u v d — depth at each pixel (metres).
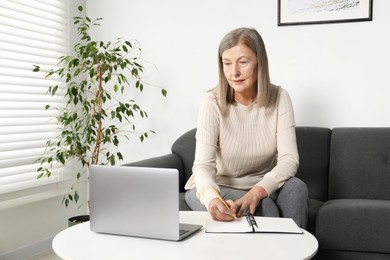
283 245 1.22
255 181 1.97
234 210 1.51
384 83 2.53
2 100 2.47
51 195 2.83
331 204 1.95
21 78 2.63
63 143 2.90
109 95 2.88
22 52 2.61
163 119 3.01
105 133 2.85
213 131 1.92
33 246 2.72
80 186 3.17
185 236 1.29
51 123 2.82
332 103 2.62
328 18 2.60
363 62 2.56
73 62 2.59
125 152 3.12
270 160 1.99
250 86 1.86
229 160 1.94
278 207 1.72
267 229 1.35
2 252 2.52
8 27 2.54
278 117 1.93
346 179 2.33
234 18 2.81
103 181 1.34
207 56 2.88
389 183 2.26
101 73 2.71
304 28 2.66
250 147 1.93
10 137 2.53
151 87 3.03
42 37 2.79
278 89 2.00
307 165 2.42
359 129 2.40
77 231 1.40
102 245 1.24
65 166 2.98
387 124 2.53
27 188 2.65
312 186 2.39
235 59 1.81
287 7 2.68
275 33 2.72
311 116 2.66
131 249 1.20
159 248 1.20
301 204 1.67
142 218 1.30
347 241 1.85
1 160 2.48
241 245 1.22
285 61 2.71
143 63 3.05
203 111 1.95
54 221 2.92
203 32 2.89
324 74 2.63
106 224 1.35
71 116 2.74
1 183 2.47
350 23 2.57
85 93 3.17
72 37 3.04
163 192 1.26
